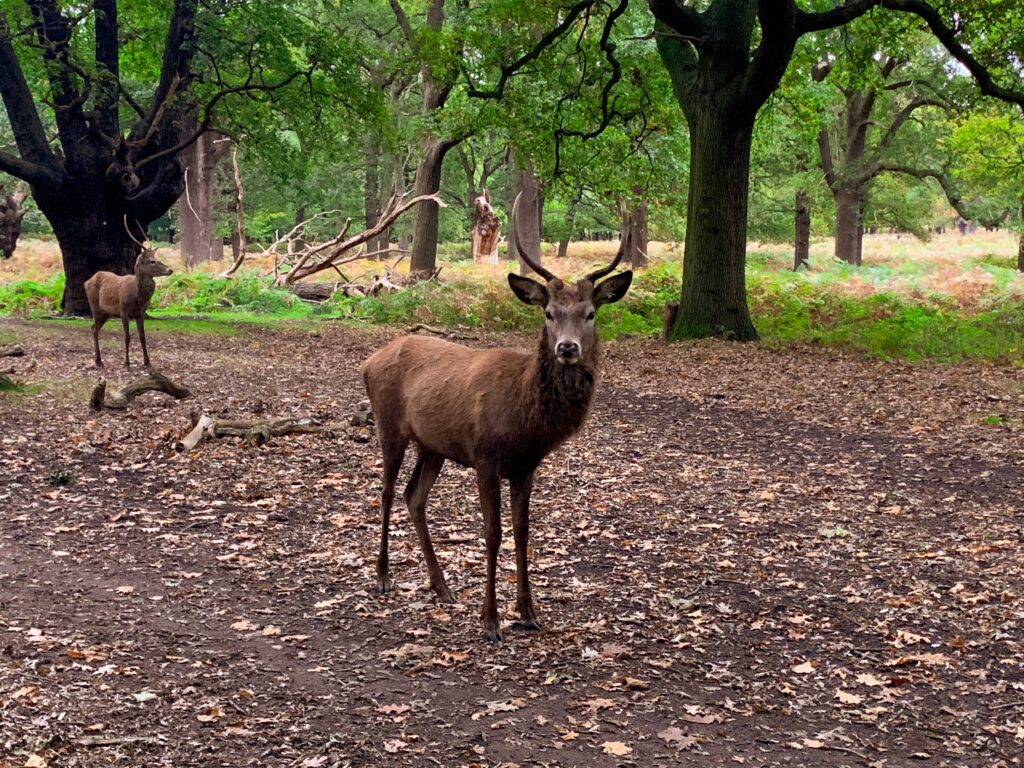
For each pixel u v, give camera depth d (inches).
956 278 1211.2
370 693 196.7
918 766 174.6
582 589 261.1
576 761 172.6
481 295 997.8
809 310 915.4
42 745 167.8
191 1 879.1
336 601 247.3
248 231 1993.1
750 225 1766.7
